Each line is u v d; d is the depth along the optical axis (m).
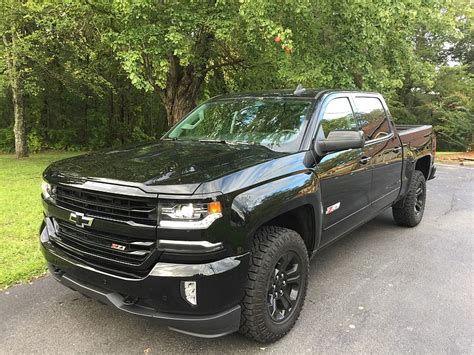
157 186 2.57
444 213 6.94
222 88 13.86
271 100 4.19
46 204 3.20
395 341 3.11
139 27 8.87
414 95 23.14
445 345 3.06
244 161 3.03
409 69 10.62
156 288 2.55
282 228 3.16
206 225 2.53
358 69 9.03
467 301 3.76
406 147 5.54
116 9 9.08
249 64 11.80
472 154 16.64
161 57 9.18
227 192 2.63
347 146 3.46
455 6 13.94
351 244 5.33
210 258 2.56
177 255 2.54
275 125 3.82
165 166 2.90
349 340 3.12
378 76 9.17
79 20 11.43
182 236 2.52
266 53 9.64
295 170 3.24
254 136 3.81
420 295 3.87
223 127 4.11
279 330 3.05
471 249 5.16
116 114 22.30
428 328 3.29
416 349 3.01
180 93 11.88
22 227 5.52
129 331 3.23
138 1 8.27
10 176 10.01
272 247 2.91
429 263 4.68
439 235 5.72
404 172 5.52
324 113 3.90
